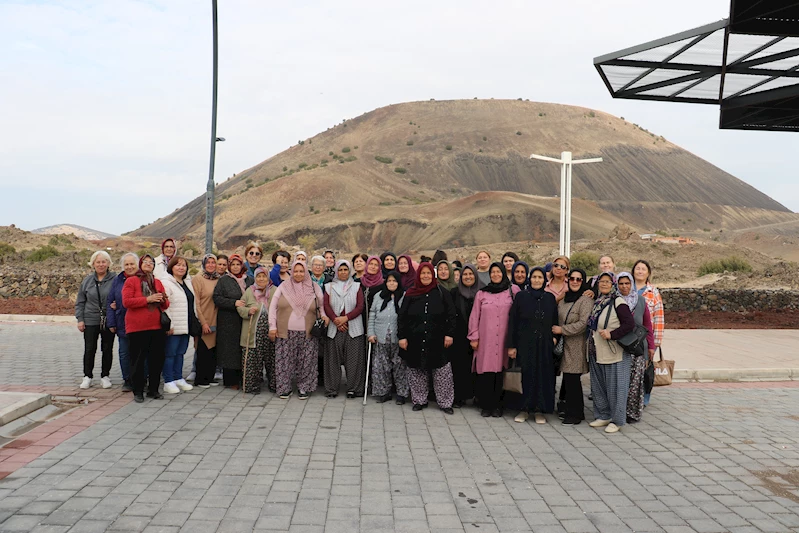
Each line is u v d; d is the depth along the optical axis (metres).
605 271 8.35
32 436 6.52
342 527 4.50
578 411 7.75
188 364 11.29
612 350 7.39
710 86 15.96
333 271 10.60
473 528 4.56
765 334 16.22
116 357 11.68
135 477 5.38
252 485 5.29
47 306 20.67
